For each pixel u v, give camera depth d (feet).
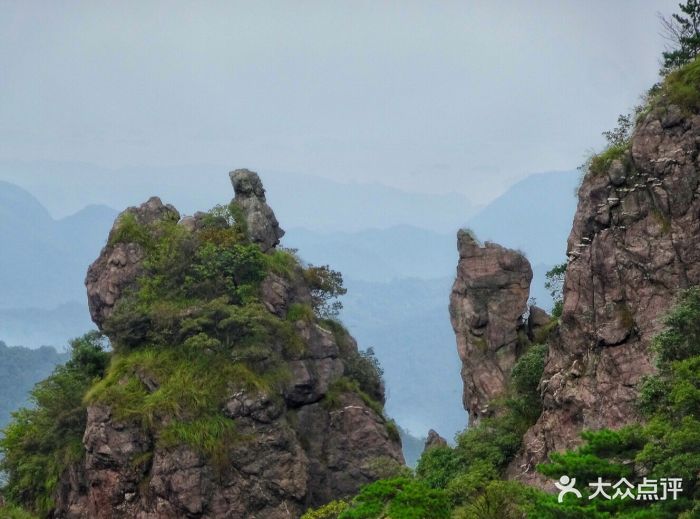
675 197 274.36
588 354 280.31
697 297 254.47
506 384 336.70
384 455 411.54
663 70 315.37
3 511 357.20
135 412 375.04
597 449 213.25
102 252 433.89
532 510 215.72
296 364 409.28
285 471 379.76
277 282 422.82
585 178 291.17
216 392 381.81
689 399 207.62
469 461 310.65
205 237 423.23
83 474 394.52
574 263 286.87
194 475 367.25
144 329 398.62
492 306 347.77
